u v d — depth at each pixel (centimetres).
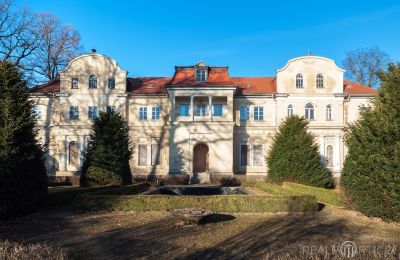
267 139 4453
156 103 4538
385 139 1584
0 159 1556
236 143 4466
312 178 2702
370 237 1275
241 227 1435
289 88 4472
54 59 5222
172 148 4250
